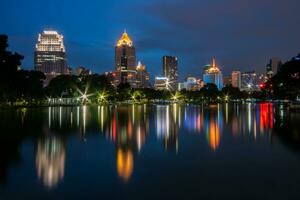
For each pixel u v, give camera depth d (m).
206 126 60.88
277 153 31.84
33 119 79.12
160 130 53.78
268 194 18.88
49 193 19.23
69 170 24.95
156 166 26.30
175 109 146.88
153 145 37.50
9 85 112.88
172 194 19.02
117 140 41.75
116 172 24.30
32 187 20.44
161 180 22.03
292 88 121.94
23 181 21.80
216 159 29.05
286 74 120.12
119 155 31.16
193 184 21.06
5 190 19.83
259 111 119.56
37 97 173.25
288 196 18.47
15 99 152.00
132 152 32.84
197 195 18.83
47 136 45.81
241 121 72.38
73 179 22.31
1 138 43.50
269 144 37.78
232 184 20.98
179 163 27.42
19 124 64.69
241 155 30.94
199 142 39.81
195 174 23.61
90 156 30.69
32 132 50.66
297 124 62.75
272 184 20.89
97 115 97.31
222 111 123.56
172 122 70.69
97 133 49.53
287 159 28.81
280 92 151.12
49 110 133.12
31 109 142.38
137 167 25.95
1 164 27.11
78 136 45.81
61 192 19.39
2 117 86.31
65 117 87.06
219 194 18.97
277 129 54.16
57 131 52.06
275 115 92.62
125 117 87.94
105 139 42.78
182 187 20.42
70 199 18.19
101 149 34.75
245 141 40.38
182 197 18.50
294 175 23.12
